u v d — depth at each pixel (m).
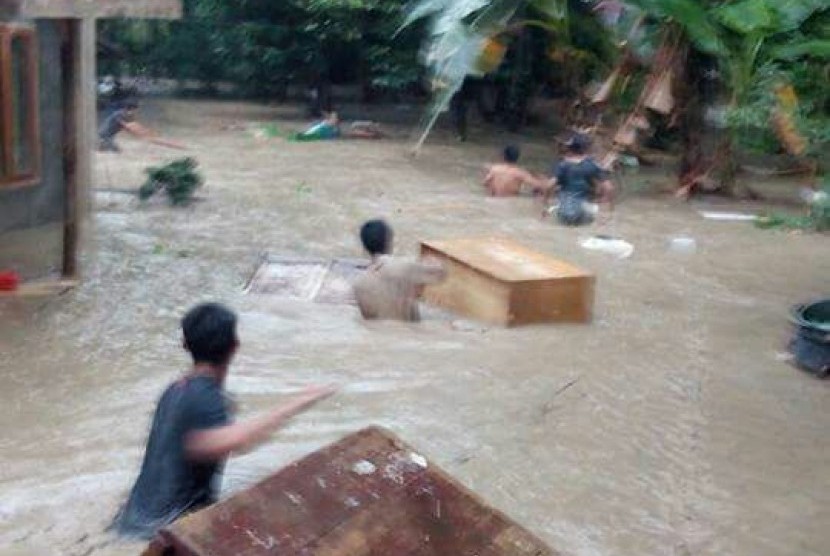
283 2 34.88
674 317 14.06
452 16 20.19
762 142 22.95
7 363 11.50
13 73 16.20
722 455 9.79
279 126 32.78
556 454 9.65
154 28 38.66
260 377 11.20
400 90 38.62
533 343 12.62
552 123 35.78
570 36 26.08
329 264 15.50
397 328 12.99
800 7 18.81
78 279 14.72
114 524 7.77
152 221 18.55
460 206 20.98
